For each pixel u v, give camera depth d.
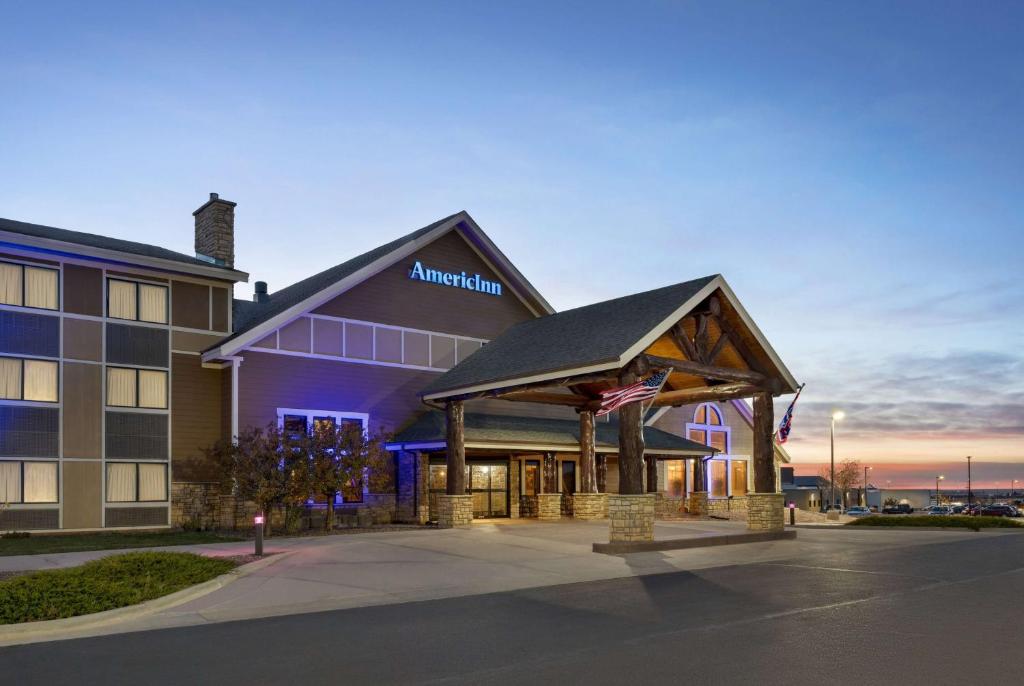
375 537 21.48
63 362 23.69
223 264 28.12
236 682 7.84
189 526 25.05
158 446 25.12
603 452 31.17
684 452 34.22
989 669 8.13
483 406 31.09
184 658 8.82
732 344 23.56
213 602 12.29
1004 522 29.30
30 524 22.69
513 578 14.95
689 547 20.02
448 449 25.95
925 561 17.69
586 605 12.12
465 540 20.64
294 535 23.03
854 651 8.91
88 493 23.72
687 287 22.42
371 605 12.37
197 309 26.52
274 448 23.42
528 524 26.41
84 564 14.98
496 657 8.77
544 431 30.19
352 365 28.33
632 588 13.84
